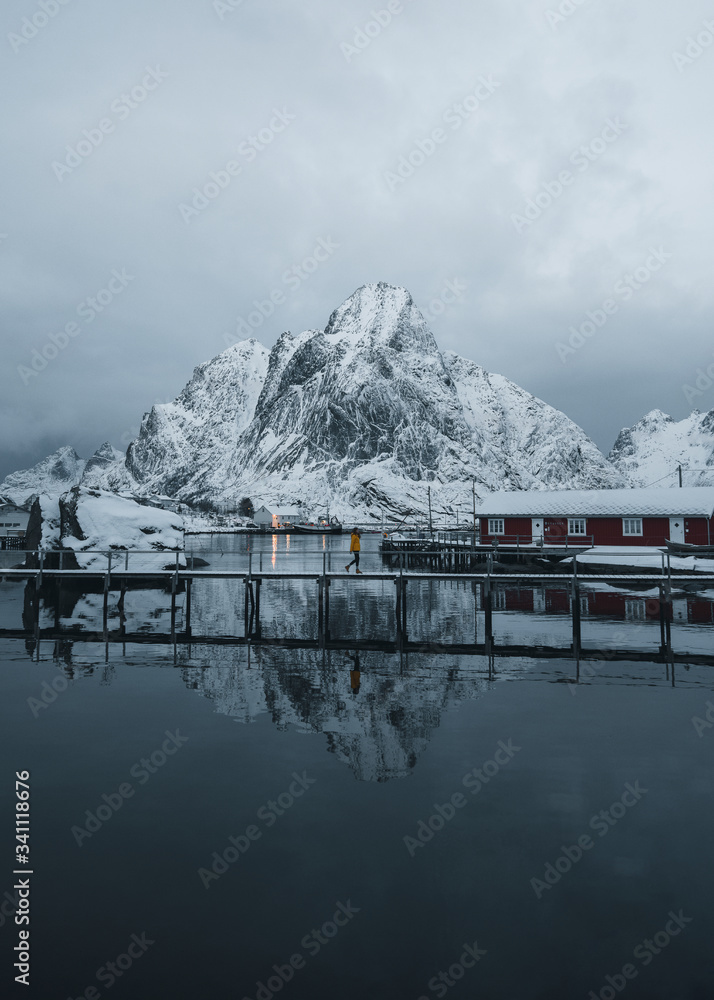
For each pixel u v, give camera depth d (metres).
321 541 141.12
